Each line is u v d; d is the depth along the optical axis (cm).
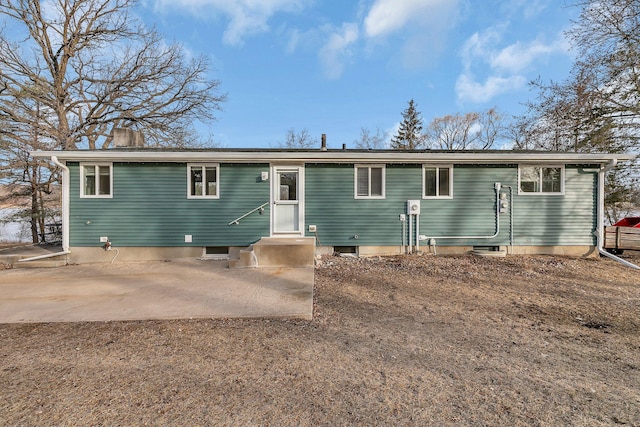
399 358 315
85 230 877
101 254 878
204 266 794
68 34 1505
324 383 269
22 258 816
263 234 911
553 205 923
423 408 234
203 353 326
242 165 909
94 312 452
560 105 1384
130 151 903
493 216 927
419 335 374
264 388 261
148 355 321
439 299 525
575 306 488
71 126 1555
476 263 815
